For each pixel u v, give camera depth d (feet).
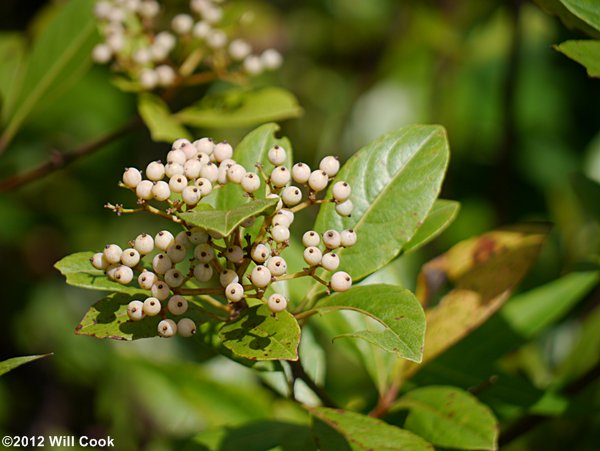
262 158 1.74
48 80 2.28
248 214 1.39
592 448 2.27
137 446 2.90
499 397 2.07
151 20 2.33
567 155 3.45
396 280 2.07
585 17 1.57
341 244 1.59
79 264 1.61
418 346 1.50
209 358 2.46
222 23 2.46
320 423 1.72
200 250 1.53
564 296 2.16
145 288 1.54
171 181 1.54
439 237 3.32
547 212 3.43
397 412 1.88
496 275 1.95
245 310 1.58
